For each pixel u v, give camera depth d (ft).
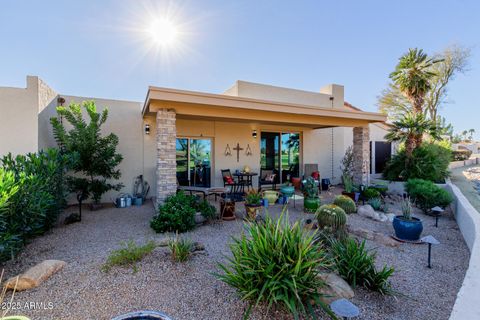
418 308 9.79
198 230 18.49
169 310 9.16
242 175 33.12
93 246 15.21
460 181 41.91
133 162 30.55
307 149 41.50
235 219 21.29
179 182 33.09
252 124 36.94
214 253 14.08
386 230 19.26
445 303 10.16
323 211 17.04
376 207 25.32
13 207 12.52
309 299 8.90
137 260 12.49
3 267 12.27
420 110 39.88
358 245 13.09
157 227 17.67
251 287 8.96
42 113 23.06
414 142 36.50
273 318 8.75
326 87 42.98
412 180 27.99
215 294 10.11
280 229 10.28
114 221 21.20
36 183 13.85
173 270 11.82
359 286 11.00
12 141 20.67
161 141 21.71
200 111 23.58
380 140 50.26
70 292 10.07
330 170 43.42
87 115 28.63
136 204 28.19
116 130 29.84
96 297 9.78
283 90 37.70
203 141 34.55
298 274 8.91
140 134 30.91
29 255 13.75
